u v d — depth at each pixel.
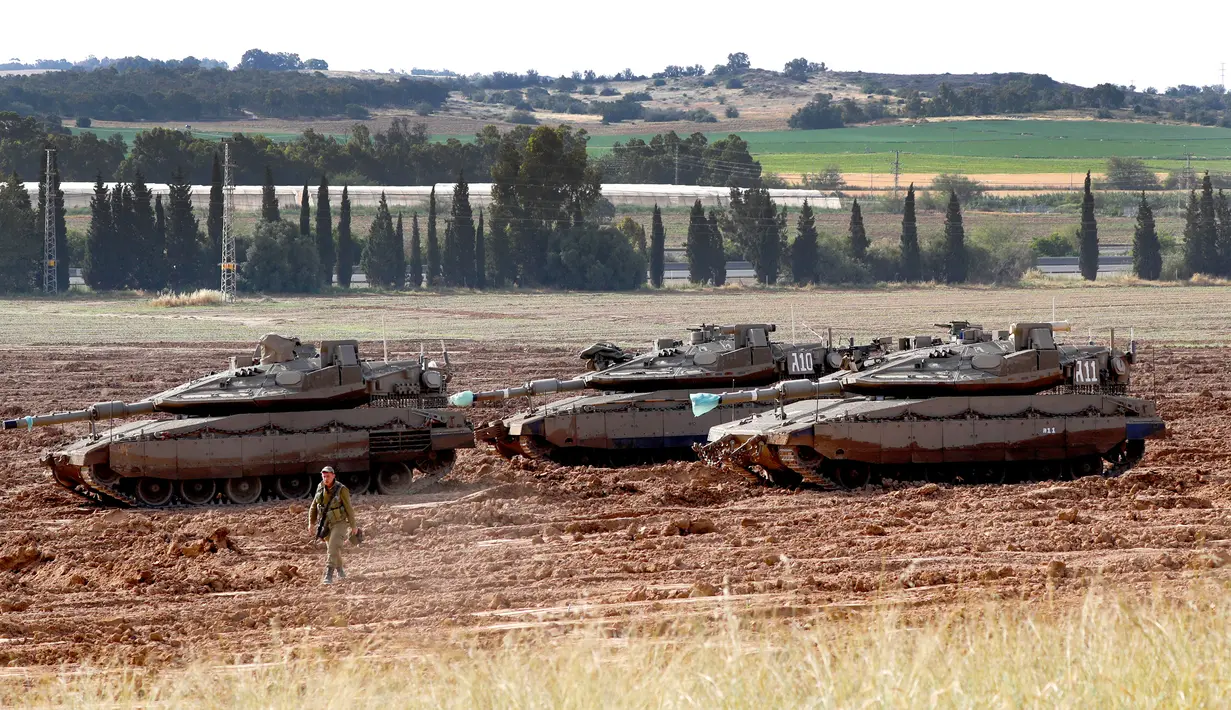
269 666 52.31
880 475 104.69
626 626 60.78
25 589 75.69
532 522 91.75
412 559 80.81
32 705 50.53
